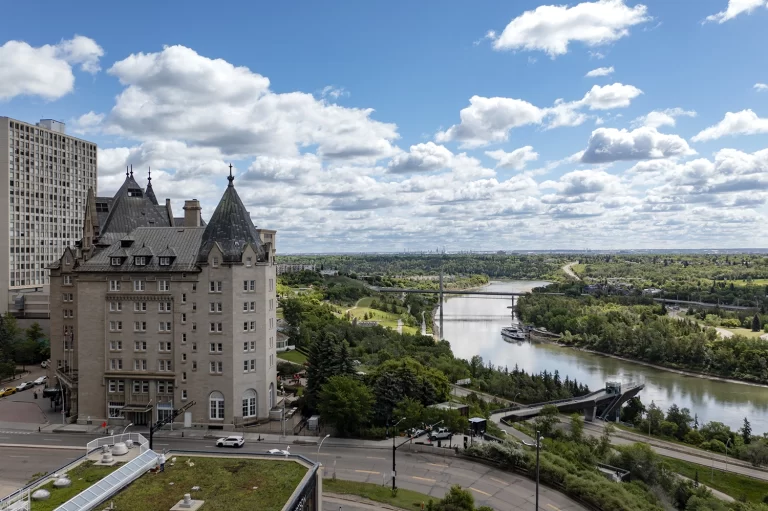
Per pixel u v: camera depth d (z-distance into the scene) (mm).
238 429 109375
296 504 48062
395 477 82438
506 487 84312
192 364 111438
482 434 106688
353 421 105312
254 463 57531
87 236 128500
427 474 88562
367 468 90500
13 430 108750
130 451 60375
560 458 92125
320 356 119000
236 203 115938
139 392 113562
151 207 134250
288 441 103250
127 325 113688
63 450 96375
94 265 116375
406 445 101625
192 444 100188
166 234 120250
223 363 110375
